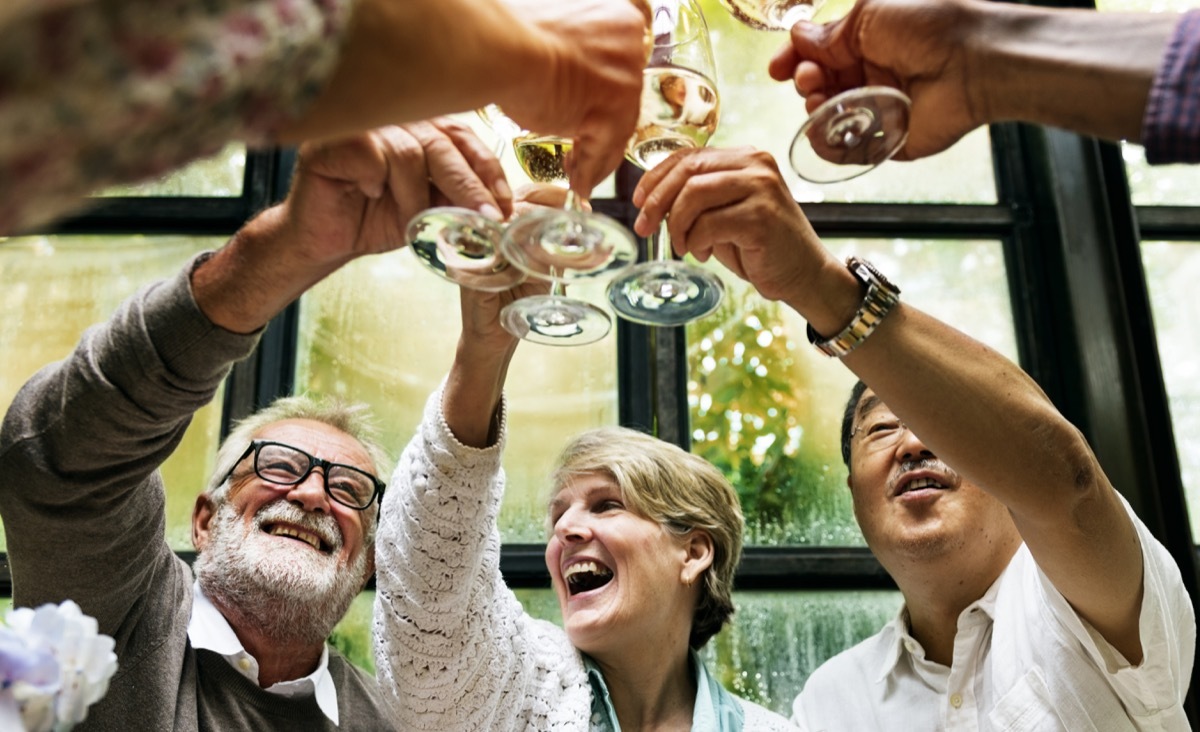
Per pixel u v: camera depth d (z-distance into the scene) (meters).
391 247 0.87
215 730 1.44
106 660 0.58
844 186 2.66
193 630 1.53
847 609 2.23
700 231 0.87
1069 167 2.62
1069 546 1.14
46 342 2.31
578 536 1.60
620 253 0.80
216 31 0.34
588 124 0.71
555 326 0.92
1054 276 2.56
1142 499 2.30
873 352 0.99
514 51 0.60
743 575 2.22
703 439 2.35
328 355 2.35
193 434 2.24
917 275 2.60
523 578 2.16
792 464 2.35
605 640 1.53
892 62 0.90
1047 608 1.34
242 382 2.29
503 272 0.85
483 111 0.93
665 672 1.58
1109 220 2.57
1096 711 1.30
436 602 1.18
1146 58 0.78
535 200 0.91
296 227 0.85
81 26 0.31
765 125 2.63
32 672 0.54
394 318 2.41
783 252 0.90
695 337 2.44
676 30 0.92
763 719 1.58
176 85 0.33
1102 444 2.35
